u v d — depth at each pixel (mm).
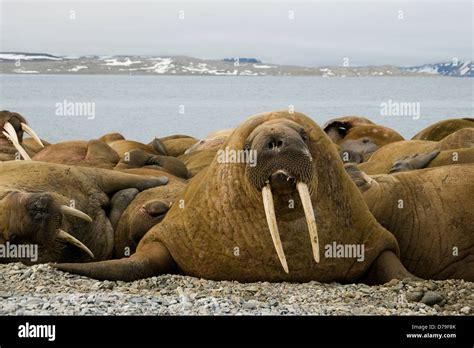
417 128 35281
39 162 12023
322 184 9695
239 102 66438
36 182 11547
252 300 8805
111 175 12531
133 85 136625
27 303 8430
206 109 52625
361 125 19766
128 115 46188
